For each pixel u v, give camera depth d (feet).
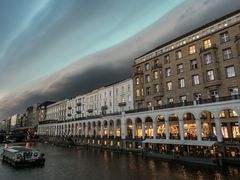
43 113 441.27
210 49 123.75
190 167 93.25
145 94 170.91
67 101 323.16
